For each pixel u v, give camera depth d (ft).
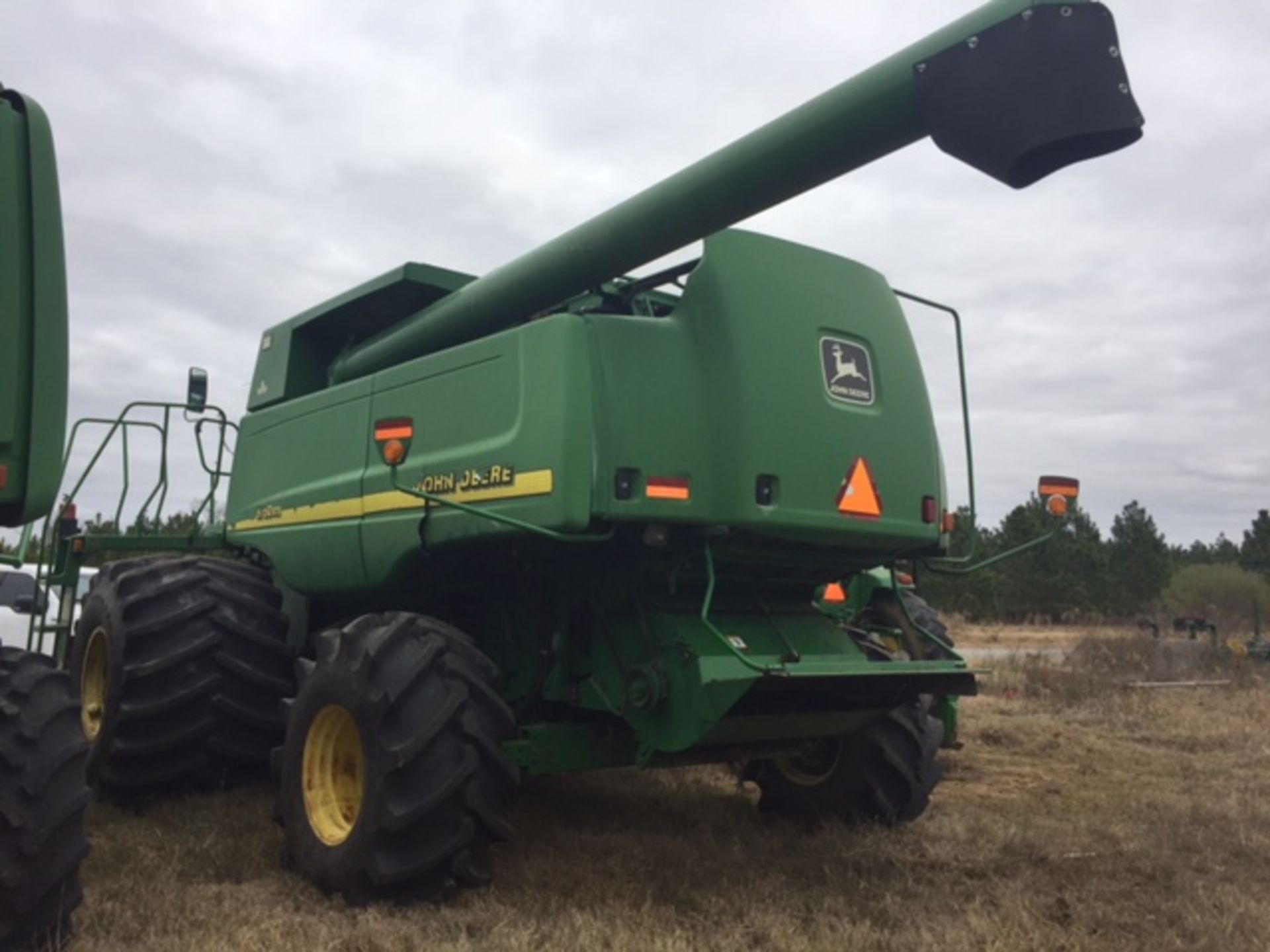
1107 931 13.19
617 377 13.65
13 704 11.23
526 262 15.28
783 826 18.07
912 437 15.40
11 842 10.77
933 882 14.98
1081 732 30.86
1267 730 32.14
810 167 12.01
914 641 21.09
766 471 13.84
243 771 18.56
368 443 17.02
